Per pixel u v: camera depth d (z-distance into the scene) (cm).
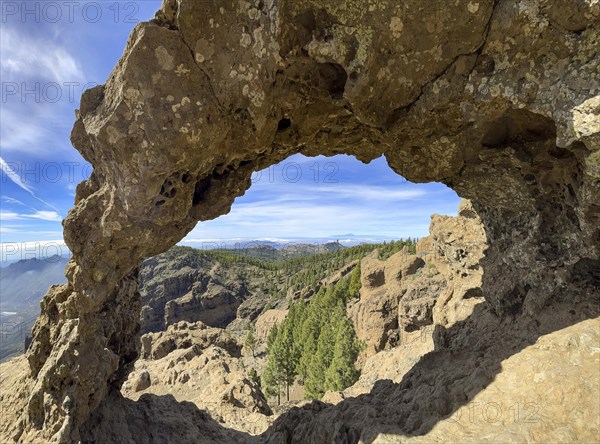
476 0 734
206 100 888
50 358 1015
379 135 1090
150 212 975
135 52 835
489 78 812
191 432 1317
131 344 1356
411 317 4028
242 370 2458
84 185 1138
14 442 973
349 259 14762
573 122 707
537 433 667
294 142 1185
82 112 1005
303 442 1024
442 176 1198
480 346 1044
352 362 4397
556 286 977
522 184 1047
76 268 1029
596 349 774
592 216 849
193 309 14262
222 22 841
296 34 840
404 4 748
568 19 710
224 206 1229
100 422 1108
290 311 9162
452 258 2166
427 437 762
